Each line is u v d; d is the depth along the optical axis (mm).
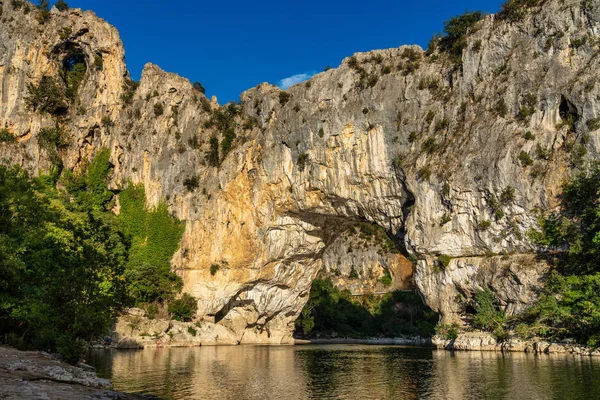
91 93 74812
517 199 47656
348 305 112438
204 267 67250
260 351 57406
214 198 67375
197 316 66562
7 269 27016
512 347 44688
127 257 64125
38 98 71188
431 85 56125
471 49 54531
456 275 50906
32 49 72562
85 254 30375
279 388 28469
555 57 49281
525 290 45531
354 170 58469
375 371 36062
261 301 71500
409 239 53688
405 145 55906
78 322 28219
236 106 69375
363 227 140875
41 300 28125
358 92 59375
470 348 48281
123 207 70312
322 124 60188
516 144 48594
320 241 70125
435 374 32719
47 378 21281
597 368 31594
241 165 66188
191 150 70125
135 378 31031
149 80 75250
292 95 64000
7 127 69562
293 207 64312
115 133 72938
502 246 48438
